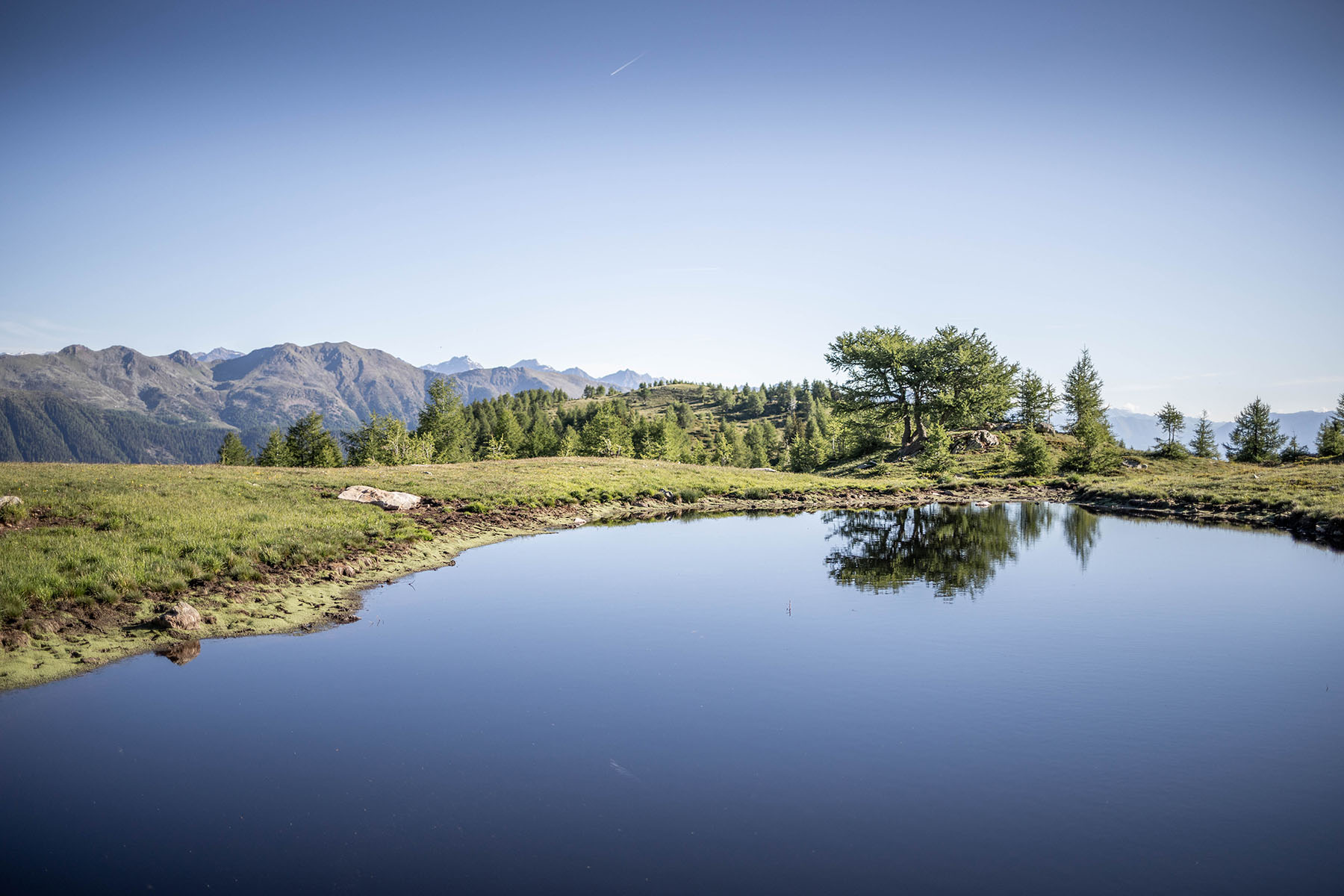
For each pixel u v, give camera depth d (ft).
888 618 55.98
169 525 70.69
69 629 45.73
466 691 39.73
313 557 68.90
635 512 139.85
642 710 37.14
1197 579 71.51
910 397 253.65
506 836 25.38
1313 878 22.79
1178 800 27.94
